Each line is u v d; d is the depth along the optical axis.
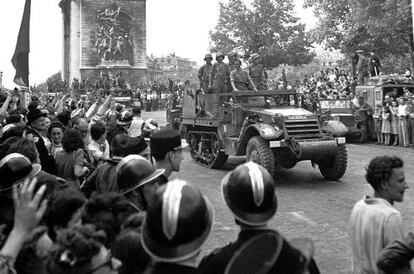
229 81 14.82
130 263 2.58
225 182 2.43
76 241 2.30
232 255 2.24
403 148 19.17
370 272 3.23
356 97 22.31
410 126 19.45
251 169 2.39
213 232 7.82
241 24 56.66
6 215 3.25
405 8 26.91
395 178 3.32
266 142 11.66
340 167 11.86
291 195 10.71
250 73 14.66
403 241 2.72
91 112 10.85
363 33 32.91
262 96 13.54
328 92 26.75
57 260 2.30
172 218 2.12
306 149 11.16
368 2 29.23
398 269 2.68
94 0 57.81
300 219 8.57
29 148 4.84
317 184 11.96
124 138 4.82
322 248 6.89
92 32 57.59
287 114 11.88
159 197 2.19
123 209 3.12
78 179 5.95
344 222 8.29
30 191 2.56
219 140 13.84
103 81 43.62
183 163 16.25
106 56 57.38
